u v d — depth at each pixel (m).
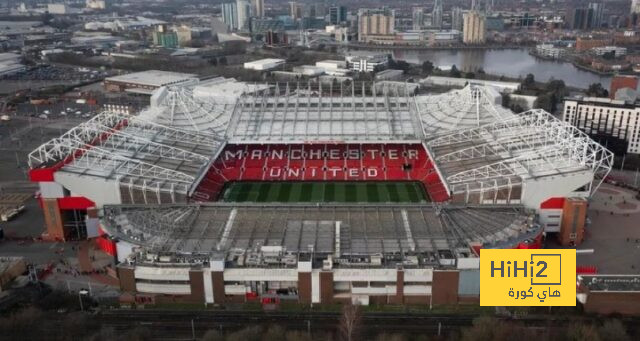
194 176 168.62
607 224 167.38
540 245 144.12
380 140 198.38
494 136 189.25
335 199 177.12
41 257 147.75
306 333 109.00
